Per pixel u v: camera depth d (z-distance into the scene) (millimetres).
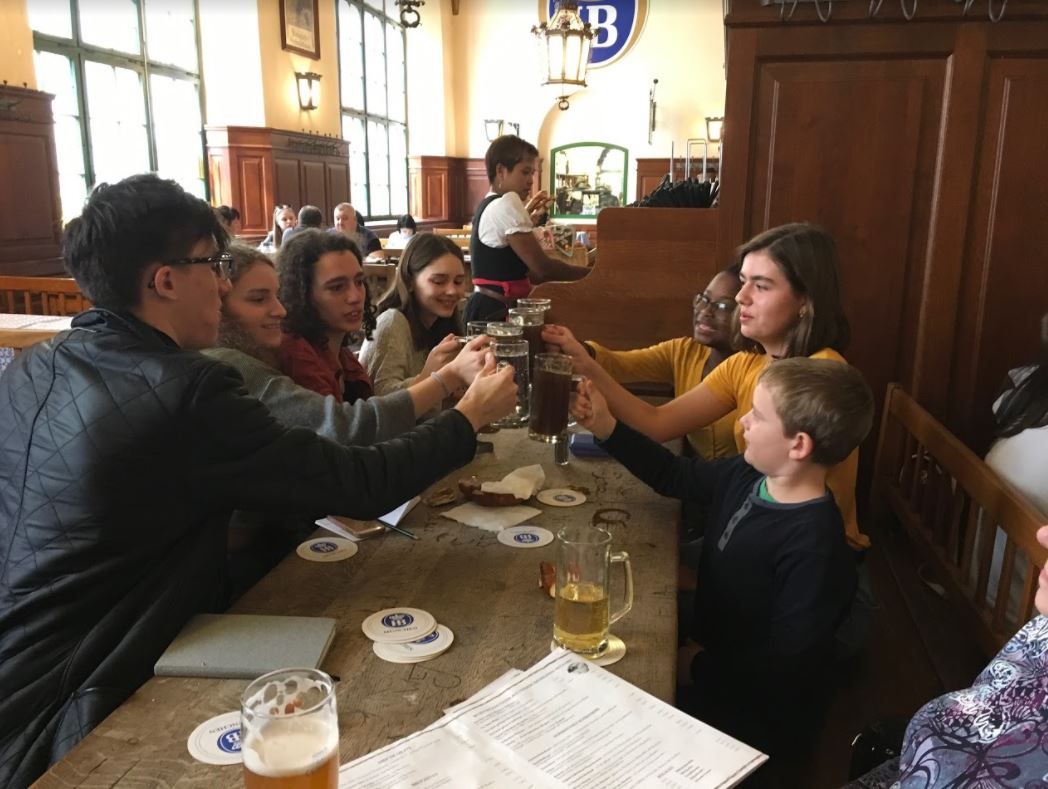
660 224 2422
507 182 3346
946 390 2238
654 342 2490
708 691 1357
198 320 1194
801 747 1377
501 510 1450
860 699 1553
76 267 1137
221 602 1237
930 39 2092
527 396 1599
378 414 1458
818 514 1280
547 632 1050
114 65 6426
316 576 1203
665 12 11016
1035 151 2092
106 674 992
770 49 2182
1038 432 1493
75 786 758
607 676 941
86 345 1108
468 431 1287
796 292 1605
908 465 2066
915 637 1760
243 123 7762
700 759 814
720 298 1961
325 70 8984
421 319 2309
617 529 1380
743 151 2252
